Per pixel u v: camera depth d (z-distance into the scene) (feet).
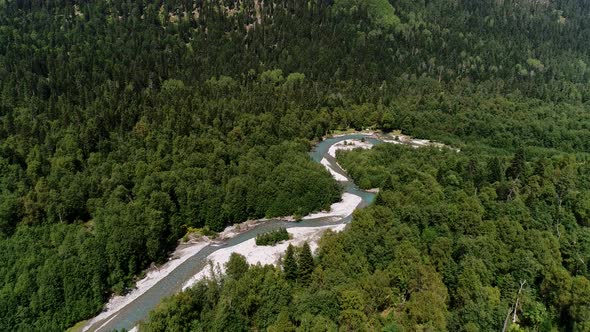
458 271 244.22
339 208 400.06
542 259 256.73
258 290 241.14
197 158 419.13
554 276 242.58
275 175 408.87
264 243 327.26
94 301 271.28
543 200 341.21
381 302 228.84
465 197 324.60
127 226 310.65
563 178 368.07
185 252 334.24
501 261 256.52
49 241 309.42
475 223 284.82
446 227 282.77
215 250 334.03
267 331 217.36
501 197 349.00
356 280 239.71
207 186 377.71
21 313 255.70
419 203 322.34
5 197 336.08
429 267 242.78
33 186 362.33
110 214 329.31
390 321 213.87
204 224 370.32
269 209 389.60
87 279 274.98
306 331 207.21
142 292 287.48
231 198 376.89
